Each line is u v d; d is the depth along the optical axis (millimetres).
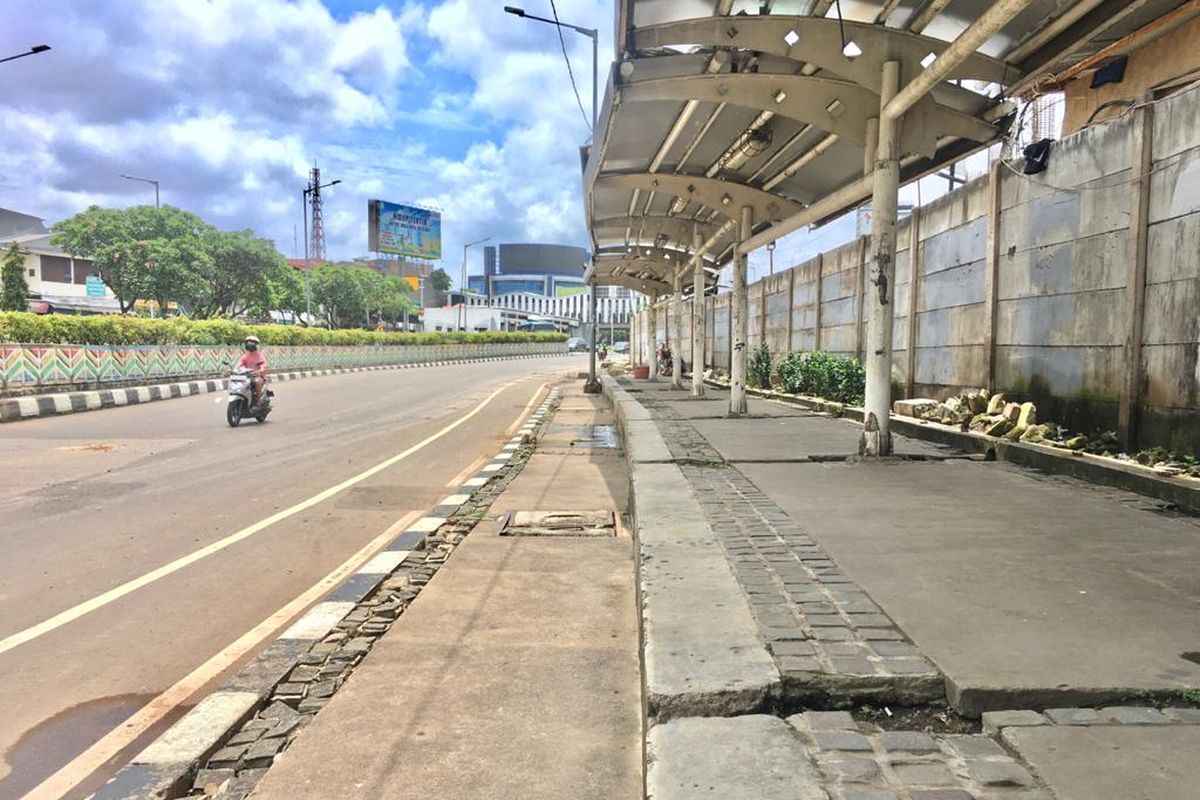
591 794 2756
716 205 12789
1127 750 2326
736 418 12680
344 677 3828
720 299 25938
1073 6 6633
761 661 2943
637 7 6996
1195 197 6188
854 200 9336
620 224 17438
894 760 2352
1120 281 7074
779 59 8047
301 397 22188
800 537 4852
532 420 16734
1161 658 2902
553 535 6633
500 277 136375
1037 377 8359
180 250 36562
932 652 2992
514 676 3773
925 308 11062
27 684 3840
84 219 36156
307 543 6441
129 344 22625
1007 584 3840
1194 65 8586
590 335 25234
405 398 22281
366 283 63781
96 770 3078
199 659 4141
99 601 5020
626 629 4414
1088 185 7504
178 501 8031
